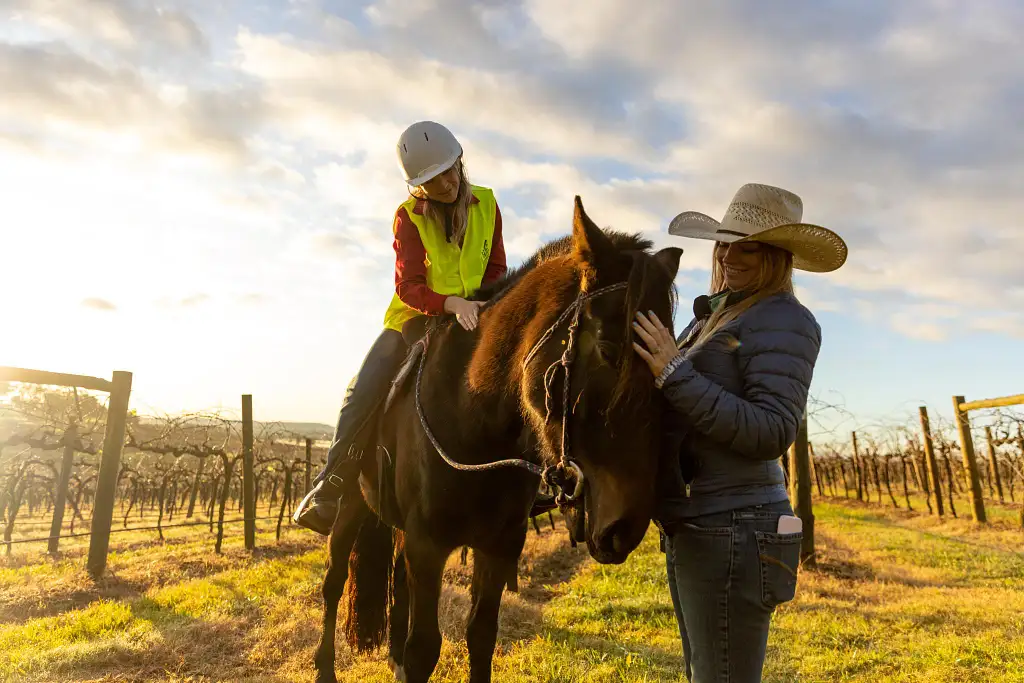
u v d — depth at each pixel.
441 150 2.78
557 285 2.08
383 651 4.30
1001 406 10.80
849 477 21.39
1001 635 4.50
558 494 1.95
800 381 1.74
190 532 11.73
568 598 5.85
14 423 8.50
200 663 4.29
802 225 1.76
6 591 6.22
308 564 7.79
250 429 9.18
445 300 2.66
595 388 1.75
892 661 4.07
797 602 5.65
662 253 1.98
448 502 2.58
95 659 4.23
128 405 7.27
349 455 3.21
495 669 3.97
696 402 1.64
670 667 4.00
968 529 11.09
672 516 1.85
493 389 2.34
